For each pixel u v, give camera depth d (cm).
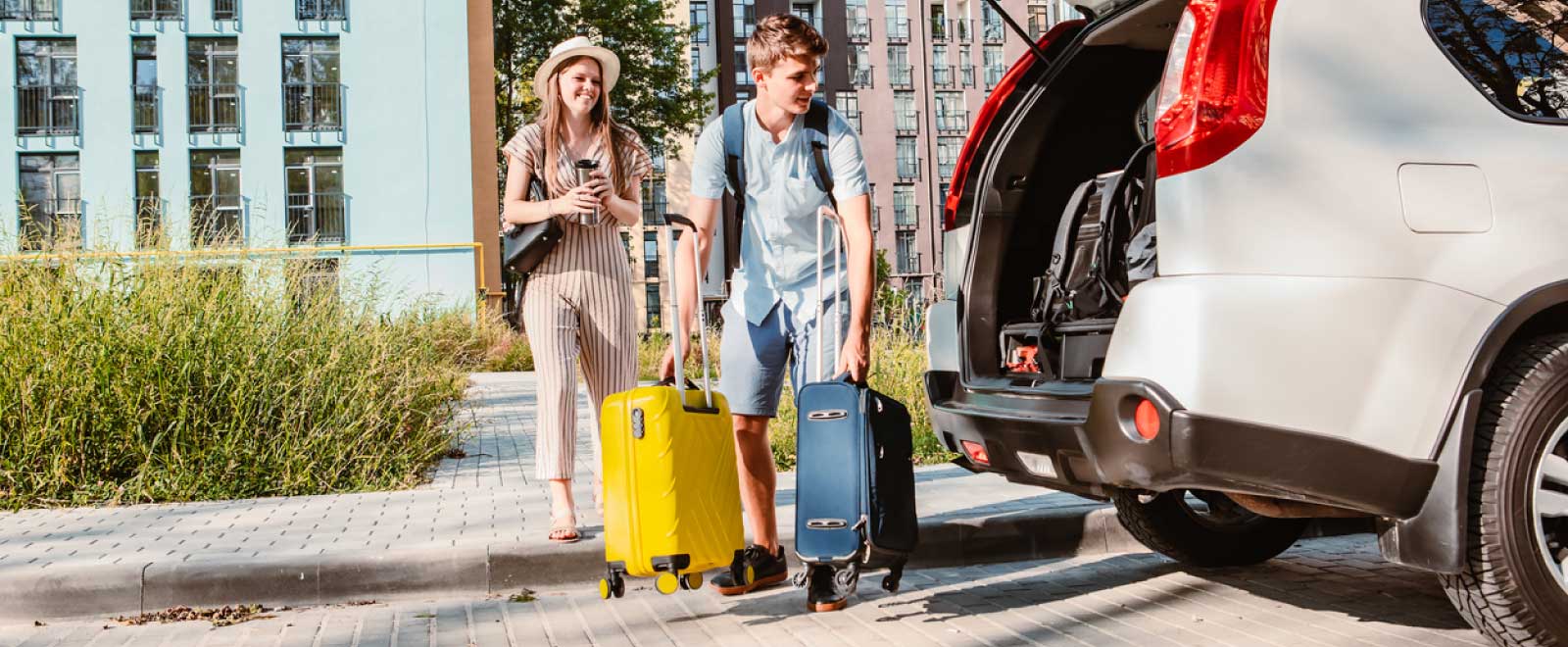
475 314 2031
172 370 605
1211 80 280
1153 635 344
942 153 5234
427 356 793
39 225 705
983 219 384
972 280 382
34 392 585
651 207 4434
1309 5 288
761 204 378
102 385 591
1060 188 396
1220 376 273
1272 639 335
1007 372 374
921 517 468
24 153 2611
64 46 2631
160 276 652
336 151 2664
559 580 431
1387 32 294
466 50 2697
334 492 596
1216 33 281
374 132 2664
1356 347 277
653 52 3844
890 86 5178
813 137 368
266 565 411
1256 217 277
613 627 372
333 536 457
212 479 588
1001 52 5316
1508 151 295
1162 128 287
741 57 4981
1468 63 300
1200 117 280
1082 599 395
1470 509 286
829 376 374
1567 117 309
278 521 500
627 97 3816
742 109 379
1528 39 312
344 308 727
